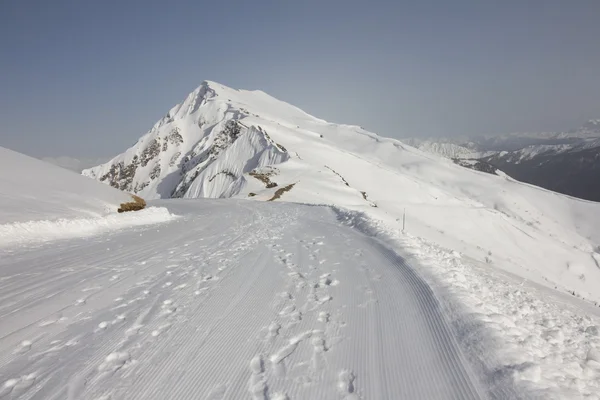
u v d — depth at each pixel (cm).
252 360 386
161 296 608
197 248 1048
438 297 541
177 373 365
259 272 747
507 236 7331
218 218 1977
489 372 343
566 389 315
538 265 6103
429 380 343
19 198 1510
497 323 444
